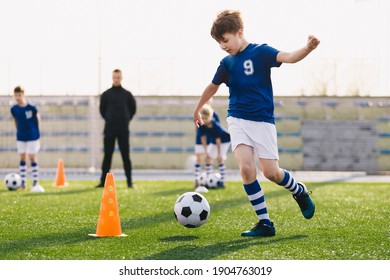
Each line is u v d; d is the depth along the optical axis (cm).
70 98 2281
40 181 1556
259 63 565
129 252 498
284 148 2255
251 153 571
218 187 1272
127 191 1185
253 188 576
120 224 632
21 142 1223
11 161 2247
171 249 508
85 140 2269
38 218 732
